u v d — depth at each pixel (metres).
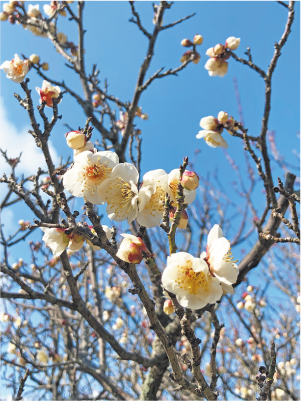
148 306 1.55
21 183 3.06
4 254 3.52
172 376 1.74
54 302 3.04
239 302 4.90
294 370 4.79
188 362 1.74
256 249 3.62
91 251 5.68
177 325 3.69
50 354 5.52
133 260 1.50
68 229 1.55
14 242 3.58
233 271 1.49
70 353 4.98
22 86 2.50
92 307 6.66
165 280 1.47
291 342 4.88
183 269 1.49
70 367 4.95
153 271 1.57
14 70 2.62
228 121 3.26
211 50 3.70
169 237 1.56
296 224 2.17
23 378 2.57
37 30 5.47
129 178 1.76
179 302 1.42
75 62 5.02
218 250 1.51
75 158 1.80
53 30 5.48
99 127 4.81
